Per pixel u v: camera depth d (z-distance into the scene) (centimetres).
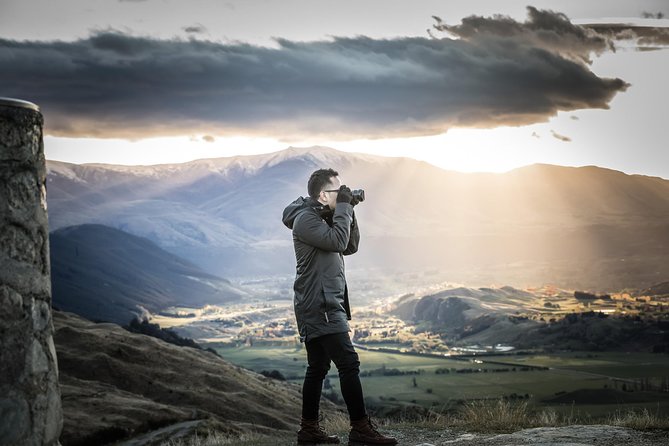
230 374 6906
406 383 17675
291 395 7469
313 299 639
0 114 407
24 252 412
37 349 413
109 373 6028
